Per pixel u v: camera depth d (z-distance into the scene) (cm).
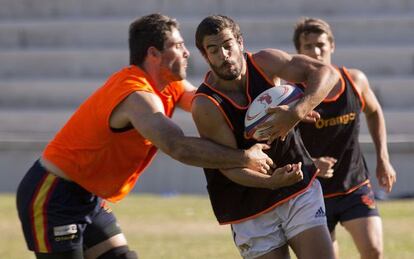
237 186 2056
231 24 1933
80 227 2117
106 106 1998
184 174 7131
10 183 7569
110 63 9125
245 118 1983
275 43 9031
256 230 2077
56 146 2084
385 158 2711
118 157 2072
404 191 6938
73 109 8800
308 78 1991
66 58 9200
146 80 2025
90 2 9806
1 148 7569
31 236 2102
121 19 9625
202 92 2000
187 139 1923
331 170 2473
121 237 2219
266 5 9431
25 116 8594
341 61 8656
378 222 2580
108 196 2125
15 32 9612
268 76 2019
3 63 9338
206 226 4634
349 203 2575
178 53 2064
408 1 9262
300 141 2092
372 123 2720
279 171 1931
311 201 2039
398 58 8581
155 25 2052
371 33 9006
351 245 3753
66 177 2083
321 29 2638
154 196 6694
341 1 9325
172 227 4597
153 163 7162
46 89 8900
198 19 9312
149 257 3481
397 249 3619
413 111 8088
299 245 2031
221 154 1923
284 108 1923
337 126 2541
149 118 1941
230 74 1930
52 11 9894
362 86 2614
